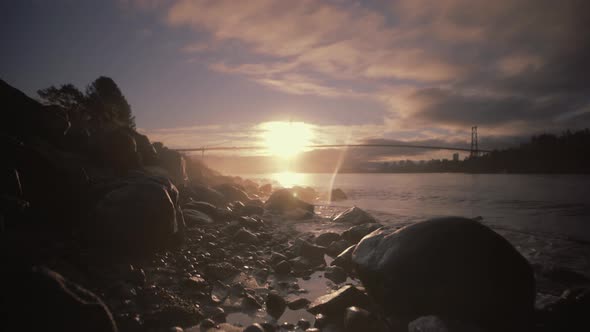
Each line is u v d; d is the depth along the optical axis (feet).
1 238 11.21
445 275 9.05
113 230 13.50
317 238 22.16
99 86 106.22
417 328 8.21
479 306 8.92
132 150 32.50
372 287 10.43
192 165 78.74
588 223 31.30
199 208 28.96
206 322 9.34
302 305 11.16
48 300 5.91
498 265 9.16
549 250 20.35
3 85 23.12
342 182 159.02
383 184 129.80
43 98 80.79
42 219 14.29
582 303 9.82
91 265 11.57
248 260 16.71
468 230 9.57
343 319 9.79
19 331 5.56
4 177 13.41
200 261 14.92
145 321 8.99
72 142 28.76
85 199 16.42
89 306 6.34
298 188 66.28
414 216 37.52
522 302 9.21
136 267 12.55
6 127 21.09
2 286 5.75
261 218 34.24
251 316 10.30
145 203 14.47
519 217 36.14
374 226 21.71
